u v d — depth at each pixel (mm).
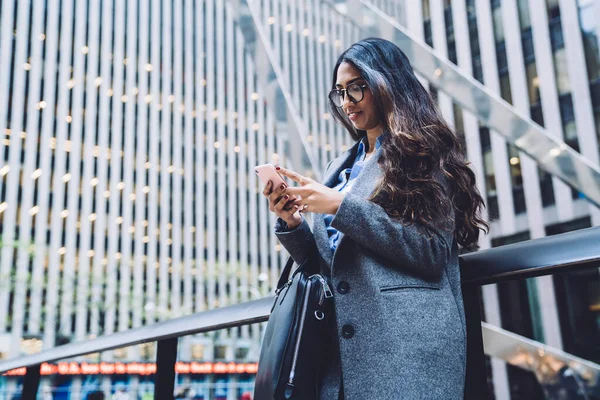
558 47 14445
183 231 38531
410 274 1033
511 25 15680
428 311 992
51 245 33219
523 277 966
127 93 38781
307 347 1013
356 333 1010
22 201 33000
